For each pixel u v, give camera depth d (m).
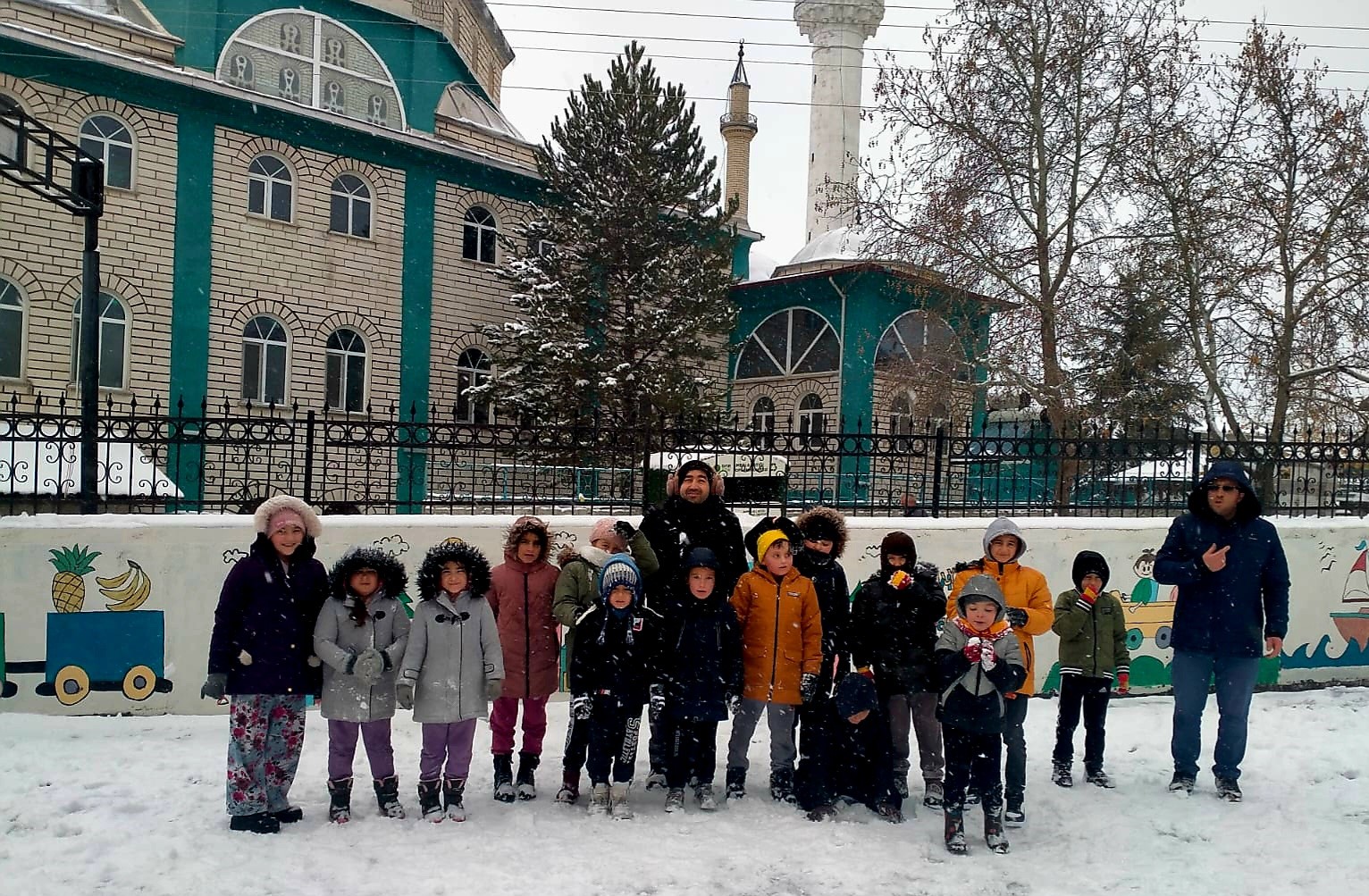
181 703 7.41
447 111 23.77
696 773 5.74
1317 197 17.05
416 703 5.41
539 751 5.86
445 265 22.58
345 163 21.20
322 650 5.21
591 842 5.07
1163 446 9.36
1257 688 9.09
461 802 5.41
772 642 5.77
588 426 8.45
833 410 25.39
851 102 37.84
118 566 7.34
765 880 4.68
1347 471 9.81
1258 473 9.63
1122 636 6.37
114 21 18.66
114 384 18.41
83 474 7.66
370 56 22.09
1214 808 5.86
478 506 8.44
